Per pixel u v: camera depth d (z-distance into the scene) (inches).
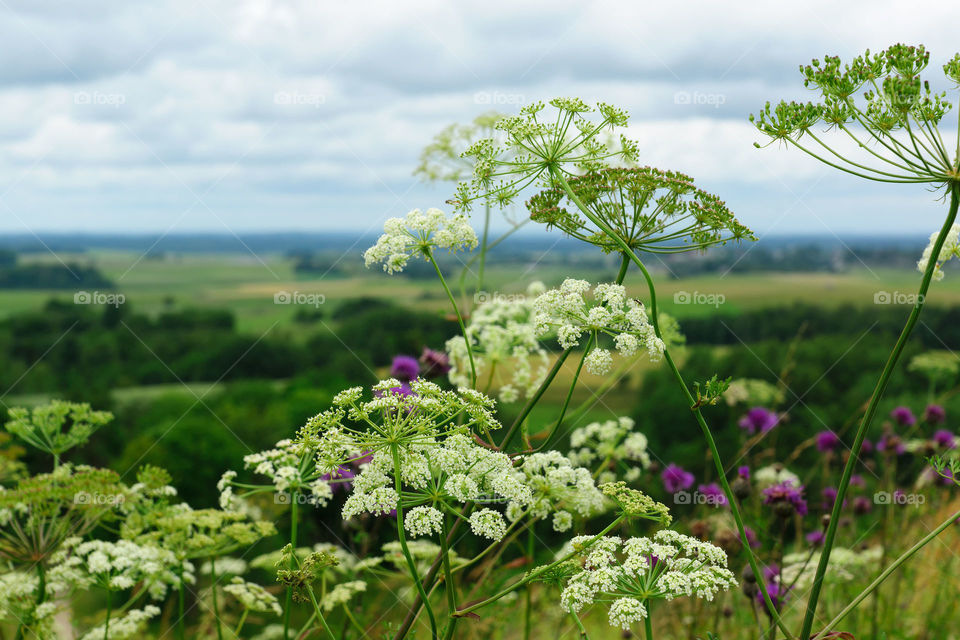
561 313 114.5
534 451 114.9
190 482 409.1
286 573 101.1
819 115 102.2
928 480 208.8
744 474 159.6
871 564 203.3
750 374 406.0
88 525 157.9
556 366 112.6
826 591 193.3
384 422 99.8
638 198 121.1
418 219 124.1
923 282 97.2
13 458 169.8
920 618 196.4
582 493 112.0
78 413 174.6
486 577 156.4
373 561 161.2
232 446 418.0
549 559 159.9
